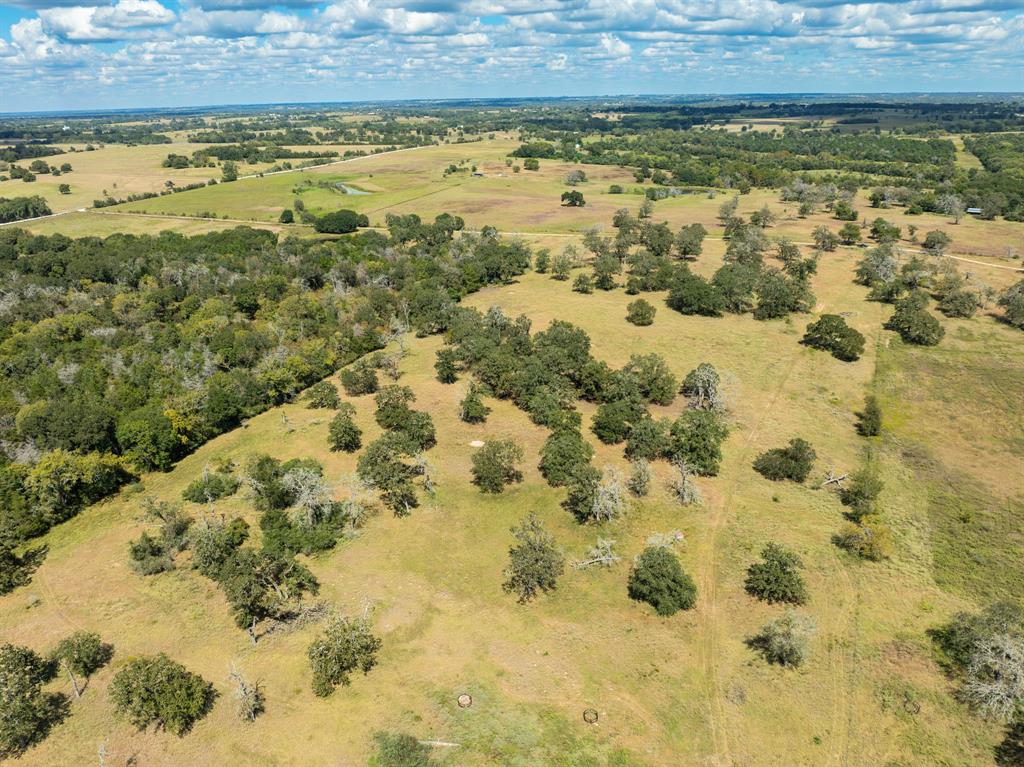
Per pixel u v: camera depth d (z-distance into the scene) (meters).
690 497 63.84
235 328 103.56
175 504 65.06
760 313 113.06
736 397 85.69
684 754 39.91
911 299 108.75
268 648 48.00
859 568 54.94
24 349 96.81
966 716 41.78
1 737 40.12
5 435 74.62
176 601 52.84
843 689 43.91
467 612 51.00
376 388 90.06
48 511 63.03
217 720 42.47
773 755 39.75
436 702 43.31
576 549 57.94
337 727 41.72
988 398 84.50
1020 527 60.25
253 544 58.78
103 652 47.94
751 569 54.34
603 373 84.75
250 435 79.06
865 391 87.88
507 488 66.75
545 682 44.78
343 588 53.50
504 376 84.69
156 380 86.81
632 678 45.03
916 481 68.19
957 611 50.03
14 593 54.53
